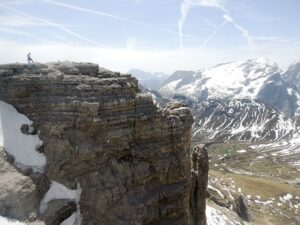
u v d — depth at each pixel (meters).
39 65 41.50
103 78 40.03
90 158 36.19
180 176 42.00
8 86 39.97
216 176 163.62
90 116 36.50
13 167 36.53
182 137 42.78
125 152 38.50
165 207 39.59
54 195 35.12
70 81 38.34
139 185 38.34
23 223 32.72
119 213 35.44
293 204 150.50
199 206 50.16
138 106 39.78
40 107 38.97
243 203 114.06
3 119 39.19
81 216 34.59
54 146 36.88
